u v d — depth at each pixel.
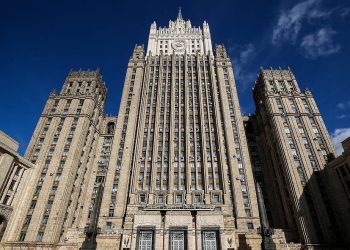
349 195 58.12
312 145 70.31
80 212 72.62
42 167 70.50
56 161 71.31
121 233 55.06
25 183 66.06
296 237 60.78
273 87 86.00
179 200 63.03
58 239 61.03
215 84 85.50
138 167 68.88
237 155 70.69
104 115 98.69
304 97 82.12
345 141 60.09
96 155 86.81
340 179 61.53
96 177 81.62
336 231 57.22
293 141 71.81
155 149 72.06
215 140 73.50
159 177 67.62
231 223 49.22
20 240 59.31
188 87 86.00
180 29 114.06
